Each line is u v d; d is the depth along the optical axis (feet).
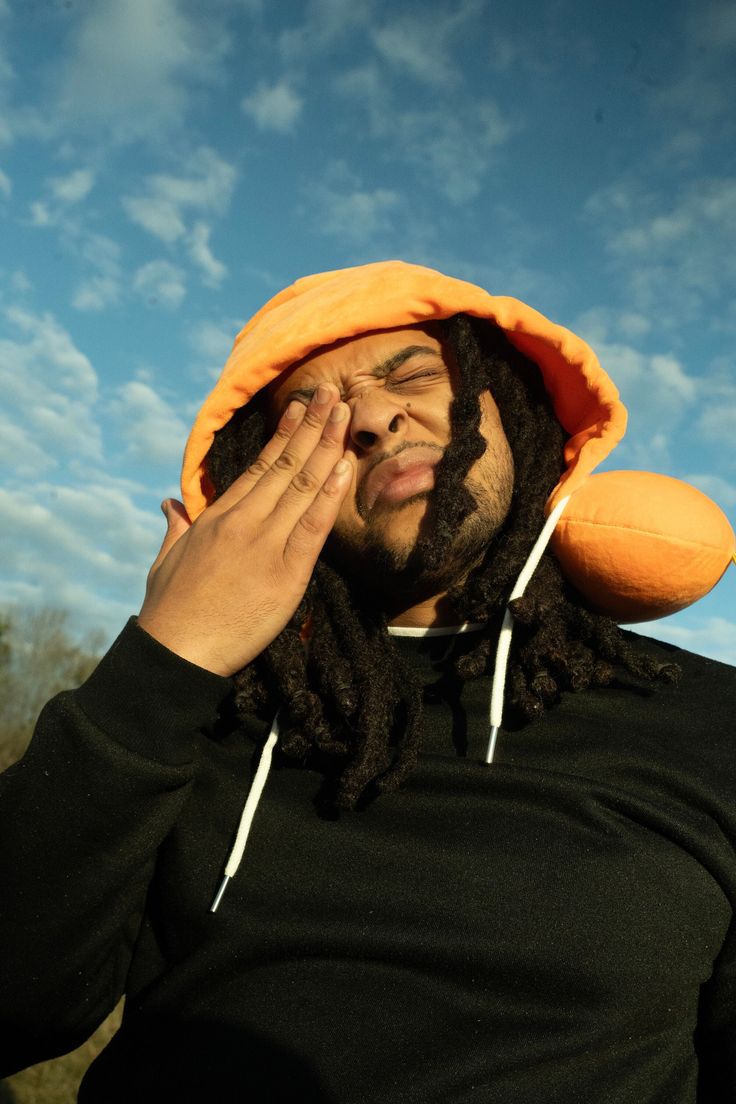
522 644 4.50
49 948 3.80
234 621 4.01
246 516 4.10
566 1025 3.54
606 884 3.75
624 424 4.77
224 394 4.87
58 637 81.46
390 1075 3.43
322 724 4.16
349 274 5.22
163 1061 3.77
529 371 5.22
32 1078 19.25
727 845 3.93
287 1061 3.51
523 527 4.62
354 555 4.68
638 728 4.28
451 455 4.42
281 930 3.80
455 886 3.78
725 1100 3.68
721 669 4.64
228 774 4.37
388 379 4.78
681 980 3.68
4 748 75.56
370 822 4.07
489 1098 3.38
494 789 4.06
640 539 4.15
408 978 3.65
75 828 3.73
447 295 4.63
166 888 4.18
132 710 3.84
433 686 4.54
